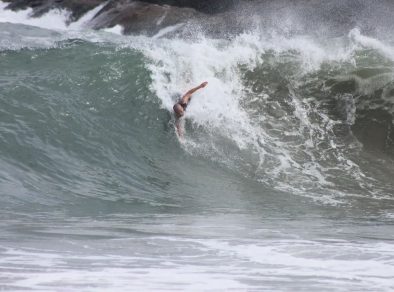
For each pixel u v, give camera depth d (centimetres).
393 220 3278
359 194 4191
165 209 3412
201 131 4659
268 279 1622
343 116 5197
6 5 12988
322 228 2812
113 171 3934
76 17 12488
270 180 4262
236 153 4531
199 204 3644
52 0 12838
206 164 4334
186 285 1527
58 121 4175
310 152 4747
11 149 3738
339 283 1588
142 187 3841
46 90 4544
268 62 5475
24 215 2919
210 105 4891
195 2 11888
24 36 7750
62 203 3309
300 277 1653
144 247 2069
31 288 1429
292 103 5212
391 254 2030
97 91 4731
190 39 6059
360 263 1869
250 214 3356
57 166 3753
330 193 4156
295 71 5456
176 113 4634
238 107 5009
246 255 1978
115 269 1683
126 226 2638
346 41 5900
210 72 5231
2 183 3378
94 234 2333
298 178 4350
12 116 4075
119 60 5103
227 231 2566
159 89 4888
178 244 2155
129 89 4822
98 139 4184
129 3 12375
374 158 4822
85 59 5162
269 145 4703
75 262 1759
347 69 5528
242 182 4188
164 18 11606
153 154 4288
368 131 5103
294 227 2811
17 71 4978
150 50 5297
